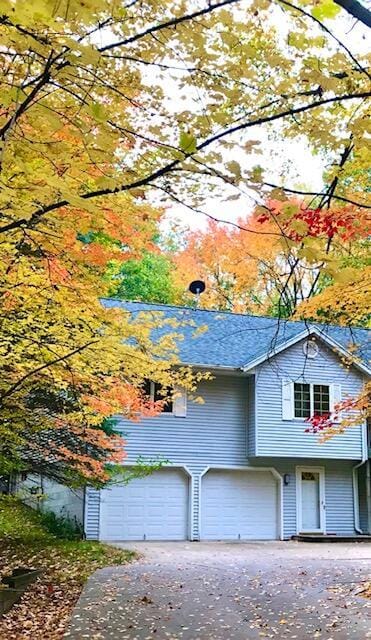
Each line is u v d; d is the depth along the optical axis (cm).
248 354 1873
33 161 407
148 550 1469
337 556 1416
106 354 707
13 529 1558
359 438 1939
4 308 631
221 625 764
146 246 591
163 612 831
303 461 1925
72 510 1733
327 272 335
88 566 1202
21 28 299
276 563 1275
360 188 631
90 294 595
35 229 422
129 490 1730
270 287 1602
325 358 1942
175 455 1777
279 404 1869
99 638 707
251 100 387
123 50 369
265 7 351
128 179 402
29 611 851
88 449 1177
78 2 242
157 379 833
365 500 2003
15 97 326
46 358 704
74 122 360
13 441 991
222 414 1856
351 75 384
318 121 418
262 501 1870
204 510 1798
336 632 723
